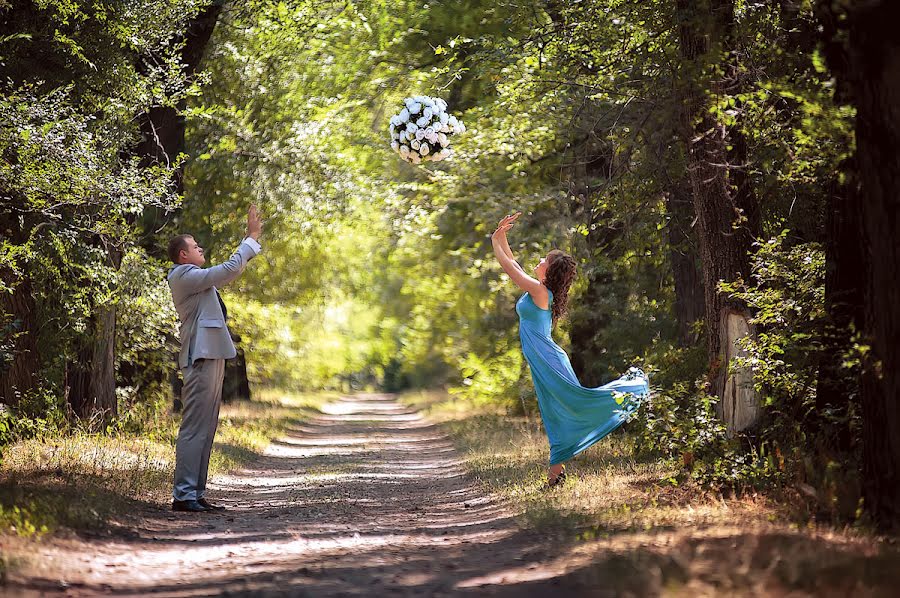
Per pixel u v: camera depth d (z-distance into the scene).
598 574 8.95
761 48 16.00
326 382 92.56
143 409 30.58
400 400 82.88
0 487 14.10
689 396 17.22
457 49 31.48
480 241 36.91
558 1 21.00
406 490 20.25
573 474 18.44
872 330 11.05
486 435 32.00
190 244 16.12
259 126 34.41
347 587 9.30
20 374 21.78
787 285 15.61
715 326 16.70
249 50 33.28
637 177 20.44
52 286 21.72
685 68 15.27
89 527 12.59
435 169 33.88
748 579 8.27
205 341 15.78
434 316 51.38
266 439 33.16
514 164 29.98
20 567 9.36
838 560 8.86
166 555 11.38
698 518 12.34
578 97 22.19
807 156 13.91
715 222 16.64
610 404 16.73
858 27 10.37
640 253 25.03
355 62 35.16
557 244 32.59
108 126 21.41
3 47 18.69
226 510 15.93
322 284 48.41
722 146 16.38
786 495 13.46
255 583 9.54
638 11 17.75
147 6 21.20
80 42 19.62
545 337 17.12
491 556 11.21
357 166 35.50
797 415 15.60
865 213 10.89
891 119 10.41
